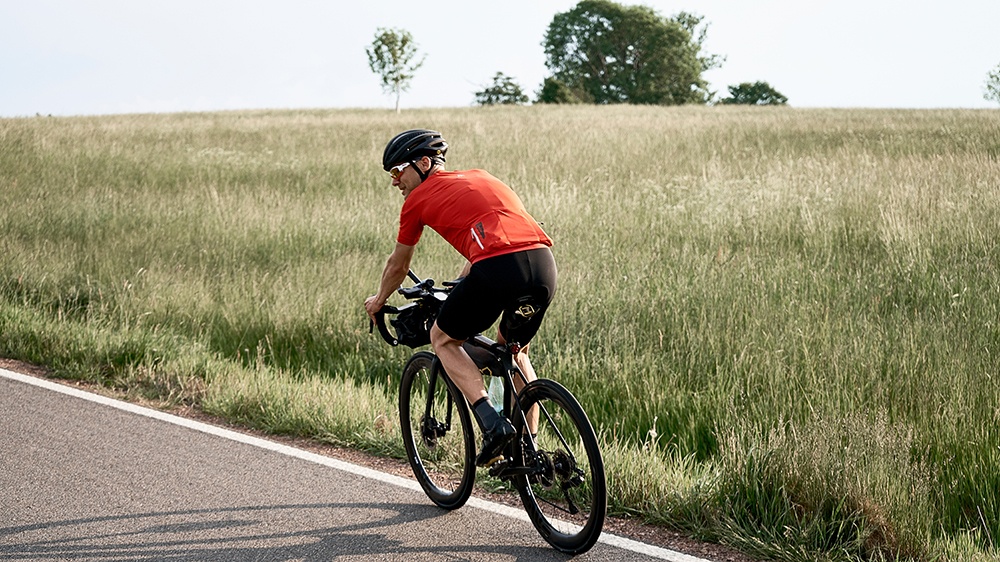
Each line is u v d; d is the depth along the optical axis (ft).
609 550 12.92
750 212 35.91
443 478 15.69
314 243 34.35
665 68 286.25
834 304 23.35
